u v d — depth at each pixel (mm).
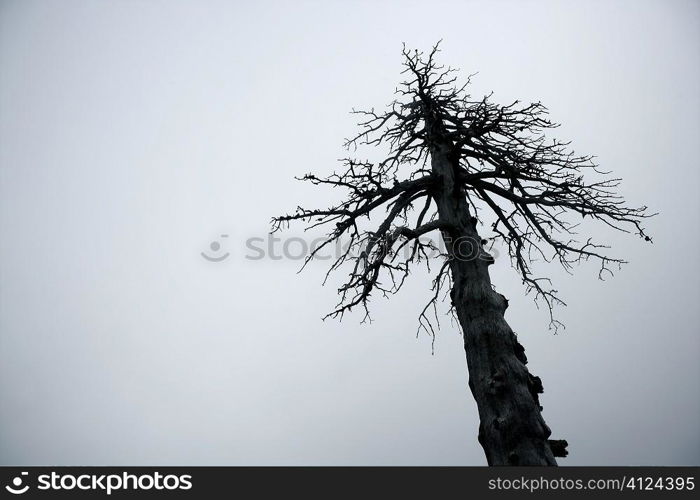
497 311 9602
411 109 12164
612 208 10273
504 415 8602
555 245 10945
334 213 10508
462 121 11266
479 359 9266
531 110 10555
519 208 11258
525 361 9484
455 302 10133
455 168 11461
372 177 10242
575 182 10680
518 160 10641
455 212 10656
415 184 10844
